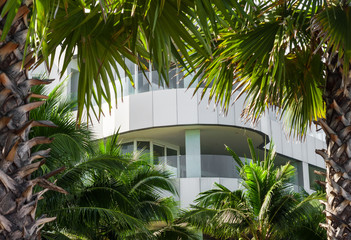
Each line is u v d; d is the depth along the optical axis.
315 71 5.97
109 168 11.34
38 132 9.93
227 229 13.91
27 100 2.98
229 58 5.93
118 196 11.80
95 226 11.29
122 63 4.10
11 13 2.72
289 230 13.86
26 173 2.86
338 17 4.93
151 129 21.81
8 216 2.79
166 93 21.61
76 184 11.12
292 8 5.77
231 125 21.36
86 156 11.72
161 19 3.60
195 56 6.14
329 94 5.34
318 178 28.42
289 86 6.40
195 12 3.51
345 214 4.96
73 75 23.88
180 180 20.91
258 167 14.18
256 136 23.19
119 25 3.91
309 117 6.02
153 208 13.12
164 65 3.60
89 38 3.86
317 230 13.62
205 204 14.23
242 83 6.65
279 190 13.92
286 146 25.48
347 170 5.04
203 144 25.00
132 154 14.23
